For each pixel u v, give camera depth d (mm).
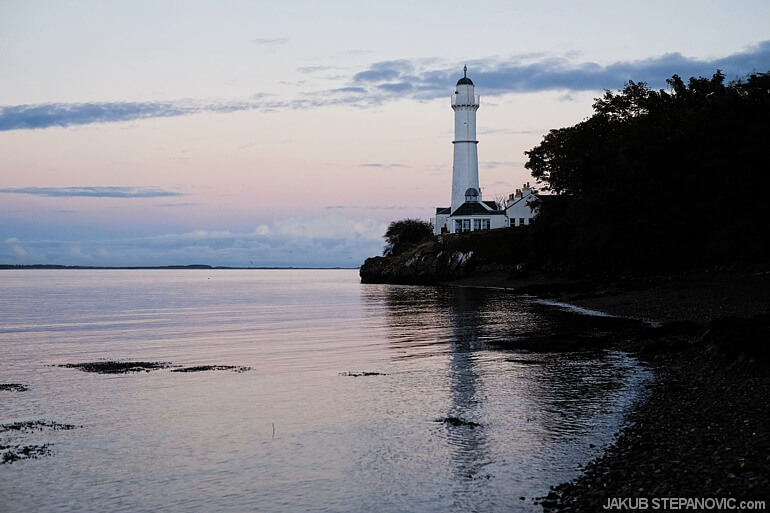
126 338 54312
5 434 23172
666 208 80938
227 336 54406
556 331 48094
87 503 16891
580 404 25000
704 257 79062
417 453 19891
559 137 114312
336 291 140625
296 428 23250
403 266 155000
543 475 17453
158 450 21078
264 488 17578
